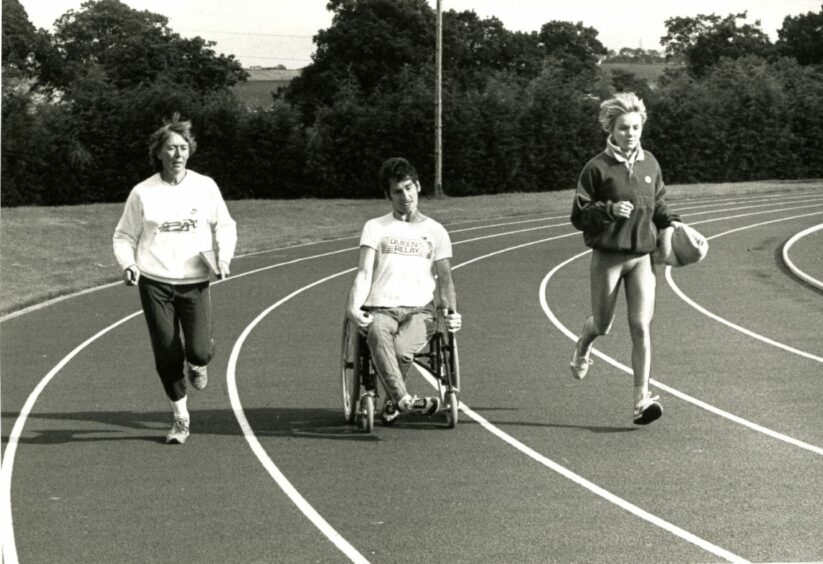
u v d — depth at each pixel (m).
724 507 6.62
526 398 9.98
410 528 6.31
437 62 45.78
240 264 23.30
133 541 6.14
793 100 59.06
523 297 17.20
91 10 90.75
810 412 9.24
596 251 8.69
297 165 51.78
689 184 56.03
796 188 48.31
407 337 8.62
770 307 15.59
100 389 10.71
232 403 9.95
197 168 51.19
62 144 48.00
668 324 14.20
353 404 8.82
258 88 92.56
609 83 57.56
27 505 6.86
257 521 6.48
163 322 8.34
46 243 26.05
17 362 12.32
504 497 6.91
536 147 53.34
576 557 5.78
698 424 8.87
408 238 8.82
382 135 51.47
